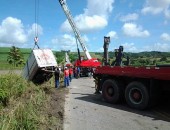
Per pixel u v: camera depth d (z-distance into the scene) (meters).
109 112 9.77
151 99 9.83
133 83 10.30
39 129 7.32
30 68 18.55
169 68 8.91
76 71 27.22
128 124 8.23
